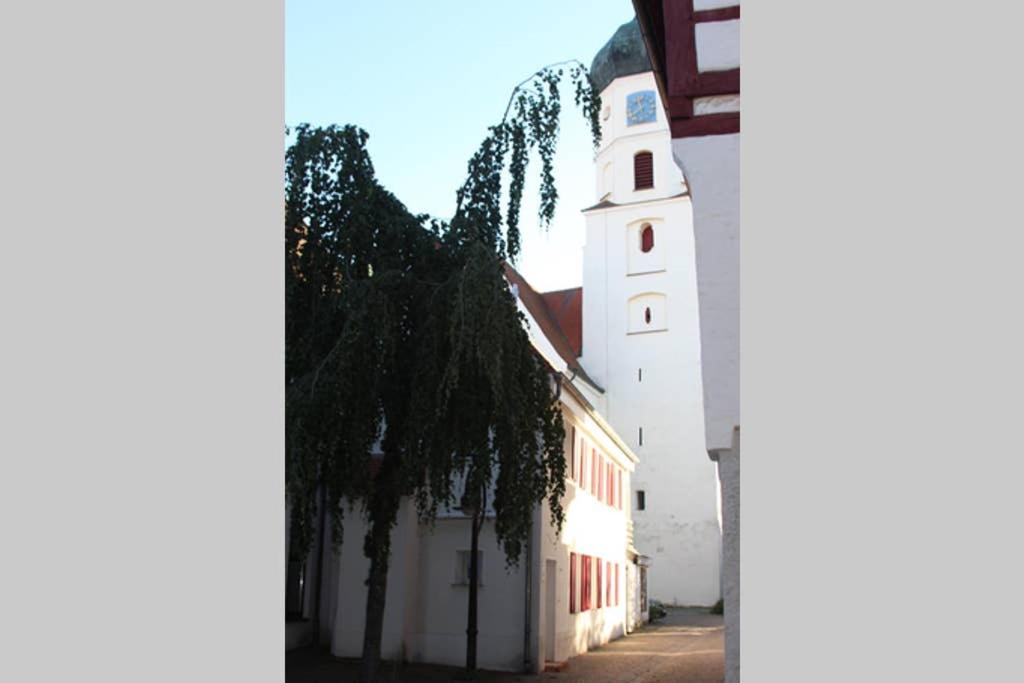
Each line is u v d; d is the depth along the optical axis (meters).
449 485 11.80
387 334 11.05
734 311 7.42
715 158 7.74
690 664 19.58
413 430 11.30
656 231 47.19
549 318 48.44
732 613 6.98
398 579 17.64
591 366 46.84
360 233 11.98
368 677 12.10
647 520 43.72
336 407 10.56
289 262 11.91
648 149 48.41
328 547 19.27
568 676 17.16
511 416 11.19
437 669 17.08
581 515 21.70
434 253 12.59
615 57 49.16
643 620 31.88
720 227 7.61
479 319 10.88
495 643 17.41
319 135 11.78
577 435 21.58
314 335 11.82
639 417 45.22
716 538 42.41
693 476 43.59
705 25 8.00
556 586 19.23
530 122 12.48
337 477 11.52
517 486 11.62
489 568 17.70
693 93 7.88
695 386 44.66
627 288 47.03
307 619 18.92
